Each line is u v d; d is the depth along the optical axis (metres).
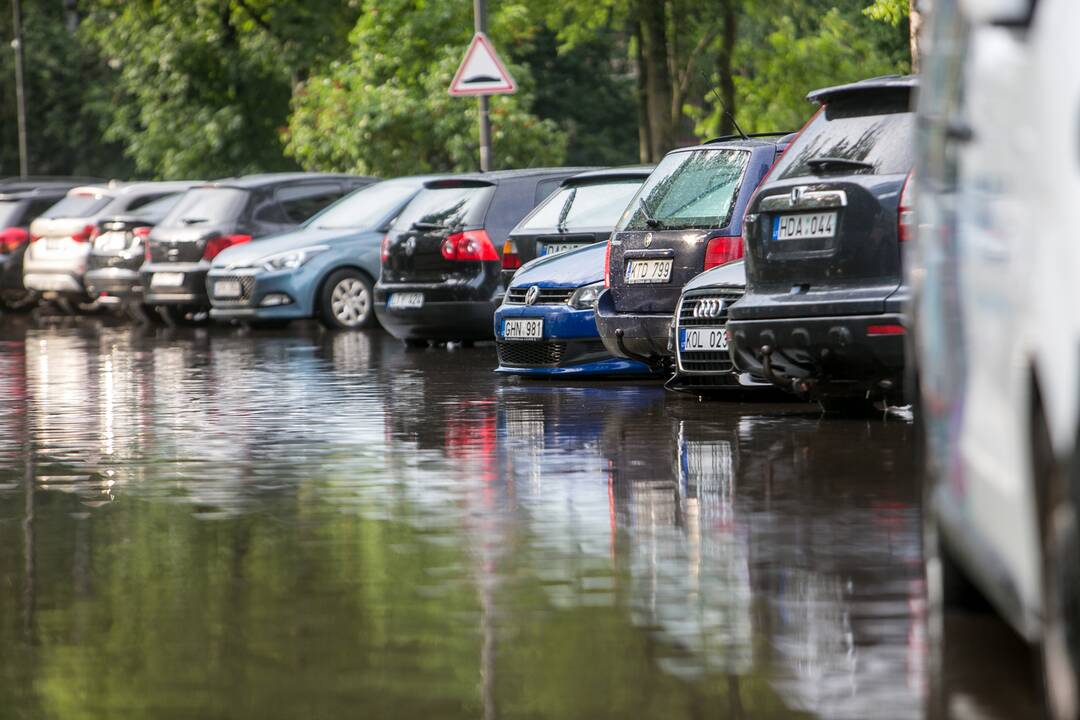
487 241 34.78
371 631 10.70
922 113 11.79
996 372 8.97
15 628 10.96
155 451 19.75
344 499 15.91
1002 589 9.16
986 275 9.19
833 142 19.72
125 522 14.90
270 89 80.81
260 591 11.95
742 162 24.73
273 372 30.70
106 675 9.78
